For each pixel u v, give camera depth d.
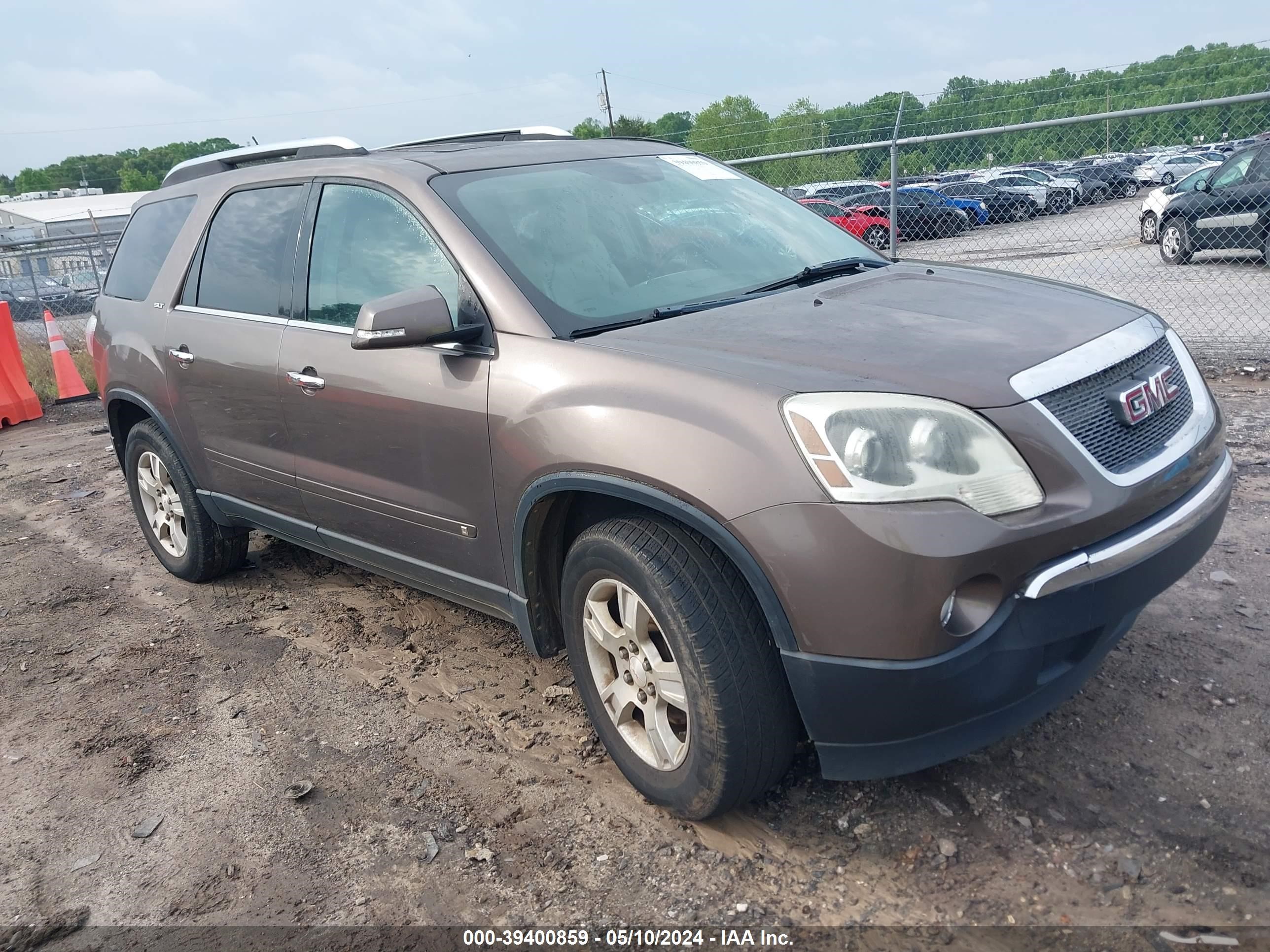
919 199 10.25
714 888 2.43
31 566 5.31
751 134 14.70
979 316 2.67
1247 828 2.41
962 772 2.74
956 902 2.29
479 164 3.35
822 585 2.16
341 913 2.47
